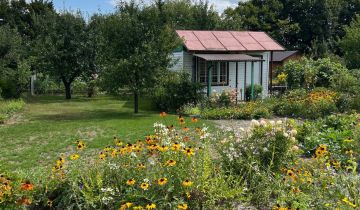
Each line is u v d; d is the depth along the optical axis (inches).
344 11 2113.7
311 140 358.0
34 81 1144.2
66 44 1007.6
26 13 1738.4
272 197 224.4
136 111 721.6
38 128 534.0
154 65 685.9
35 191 200.2
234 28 1641.2
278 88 1004.6
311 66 912.9
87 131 506.6
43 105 848.9
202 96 750.5
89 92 1079.6
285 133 258.4
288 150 259.8
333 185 215.6
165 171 207.5
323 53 1705.2
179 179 204.5
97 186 203.6
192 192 206.4
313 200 206.1
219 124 576.1
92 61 1016.2
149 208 185.0
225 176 225.6
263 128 263.7
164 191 200.7
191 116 667.4
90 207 197.0
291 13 2100.1
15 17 1690.5
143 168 211.5
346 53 1228.5
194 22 1567.4
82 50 1006.4
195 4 1624.0
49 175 216.2
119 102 925.2
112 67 687.7
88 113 710.5
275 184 223.1
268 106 700.7
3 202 188.5
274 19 2025.1
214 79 877.2
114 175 209.8
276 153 255.6
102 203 195.9
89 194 196.7
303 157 342.0
